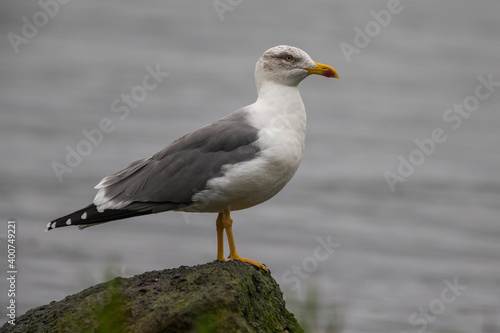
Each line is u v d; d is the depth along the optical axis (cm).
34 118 3172
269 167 870
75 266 1777
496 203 2312
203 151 877
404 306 1609
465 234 2061
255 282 794
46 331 756
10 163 2580
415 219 2180
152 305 729
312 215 2186
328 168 2616
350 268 1817
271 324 768
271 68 927
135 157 2686
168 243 1945
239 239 1981
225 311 708
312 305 876
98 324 732
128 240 1955
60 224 891
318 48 4853
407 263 1856
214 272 780
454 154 2794
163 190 874
